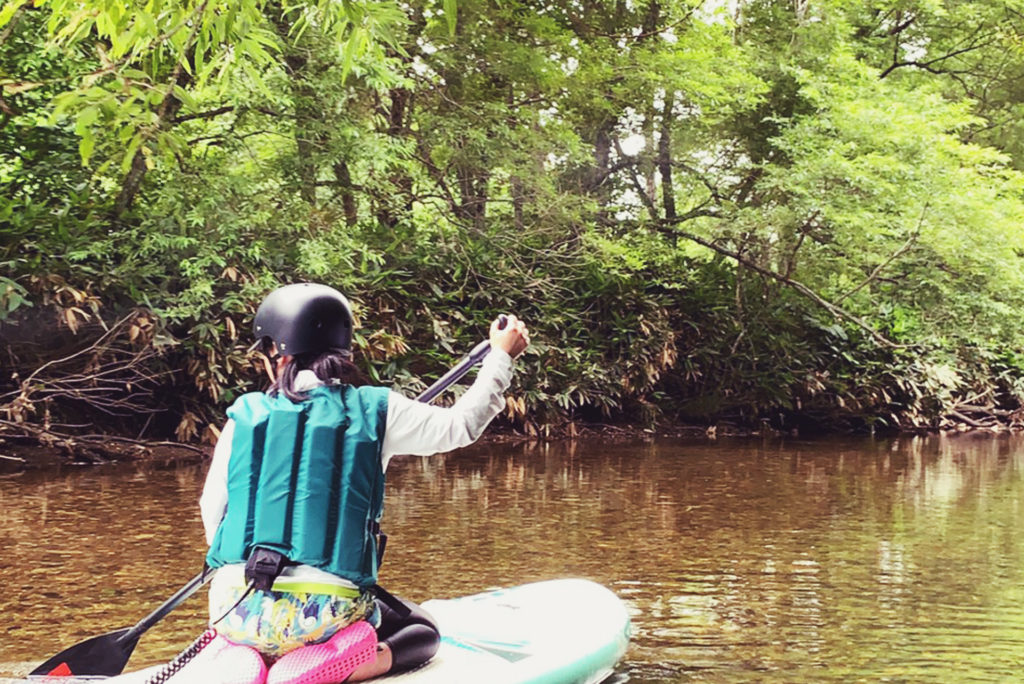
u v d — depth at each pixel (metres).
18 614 4.00
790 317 13.63
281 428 2.38
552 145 12.16
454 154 11.50
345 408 2.43
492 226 11.98
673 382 13.06
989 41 17.09
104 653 2.82
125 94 3.63
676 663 3.47
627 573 4.79
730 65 12.92
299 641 2.42
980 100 19.50
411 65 10.81
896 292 15.13
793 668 3.43
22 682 2.57
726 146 14.59
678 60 12.34
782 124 14.14
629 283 12.41
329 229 9.93
